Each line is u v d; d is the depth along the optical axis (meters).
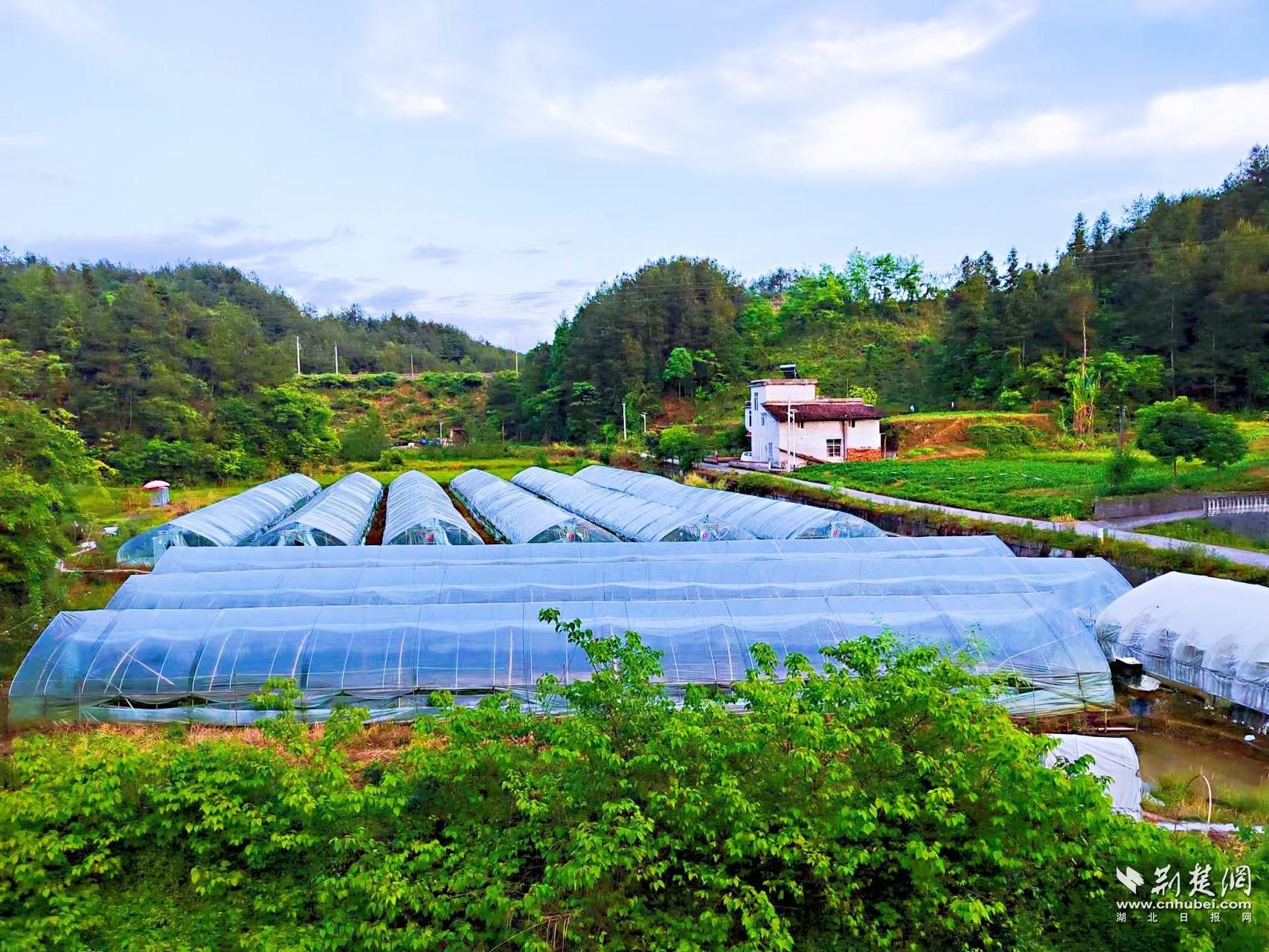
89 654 18.55
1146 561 25.88
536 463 80.38
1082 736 14.06
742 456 70.31
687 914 9.31
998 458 57.56
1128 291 74.31
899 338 109.00
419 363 167.38
